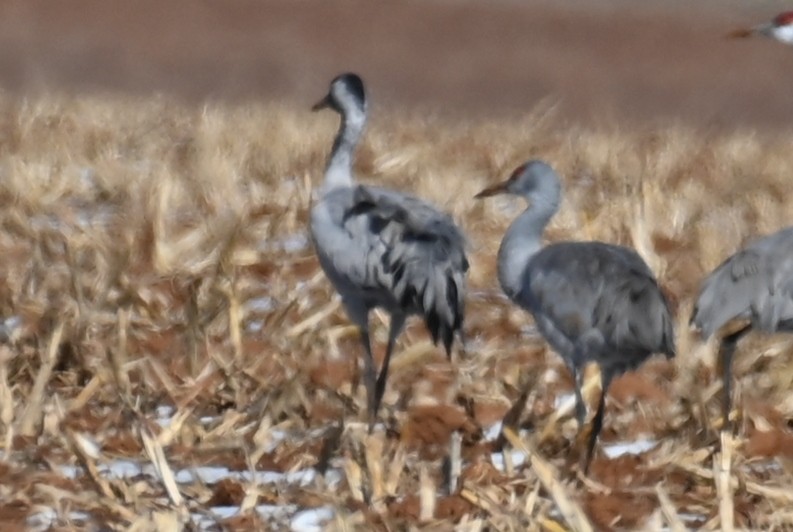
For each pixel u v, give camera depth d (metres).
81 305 12.85
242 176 22.50
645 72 47.06
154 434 10.98
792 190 23.64
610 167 24.83
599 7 56.59
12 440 10.82
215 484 10.34
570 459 11.07
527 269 12.02
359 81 13.43
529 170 12.35
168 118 28.83
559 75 46.12
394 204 12.51
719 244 18.09
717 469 10.01
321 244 12.79
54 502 9.66
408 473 10.73
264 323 14.09
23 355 12.48
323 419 11.98
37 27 45.53
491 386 12.74
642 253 16.58
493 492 10.05
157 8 48.91
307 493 9.97
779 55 50.03
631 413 12.54
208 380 12.36
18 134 25.19
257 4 50.97
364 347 12.62
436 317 12.02
